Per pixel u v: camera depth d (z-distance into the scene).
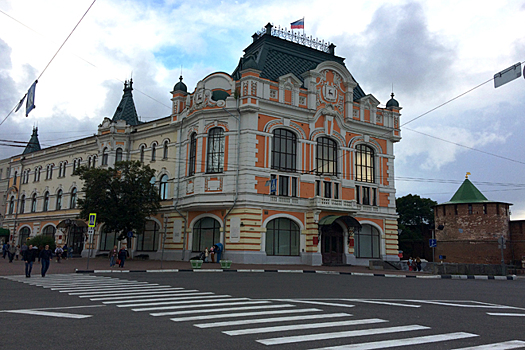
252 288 16.89
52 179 56.53
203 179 37.47
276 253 37.31
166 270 27.14
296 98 39.75
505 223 51.62
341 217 37.66
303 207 38.50
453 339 7.69
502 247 34.19
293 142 39.53
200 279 21.11
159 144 44.28
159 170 43.56
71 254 45.44
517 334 8.33
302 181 38.97
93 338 7.41
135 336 7.62
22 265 31.69
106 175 37.28
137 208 37.34
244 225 35.62
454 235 53.69
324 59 45.12
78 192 51.91
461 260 52.53
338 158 41.69
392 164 45.75
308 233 38.44
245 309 10.93
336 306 11.77
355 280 23.33
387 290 17.64
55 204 55.09
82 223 47.19
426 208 66.62
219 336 7.67
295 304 12.06
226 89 38.69
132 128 47.56
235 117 37.53
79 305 11.54
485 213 51.66
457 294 16.58
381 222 44.03
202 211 38.50
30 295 13.87
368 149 44.62
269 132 37.94
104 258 43.94
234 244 35.78
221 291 15.56
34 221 57.53
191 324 8.80
